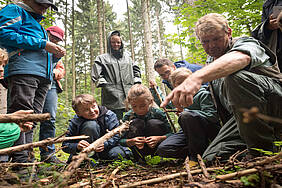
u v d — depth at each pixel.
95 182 1.45
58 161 2.70
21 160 1.85
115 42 4.19
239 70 1.56
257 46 1.65
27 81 2.25
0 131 1.49
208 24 1.96
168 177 1.29
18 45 2.20
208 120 2.21
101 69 4.21
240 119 1.58
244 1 4.00
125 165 2.04
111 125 2.79
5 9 2.27
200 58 5.17
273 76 1.72
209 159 1.85
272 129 1.59
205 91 2.32
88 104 2.63
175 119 6.27
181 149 2.34
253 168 1.15
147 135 2.69
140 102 2.56
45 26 4.81
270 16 2.11
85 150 1.39
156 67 3.66
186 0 5.77
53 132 3.14
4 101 3.55
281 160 1.28
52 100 3.16
